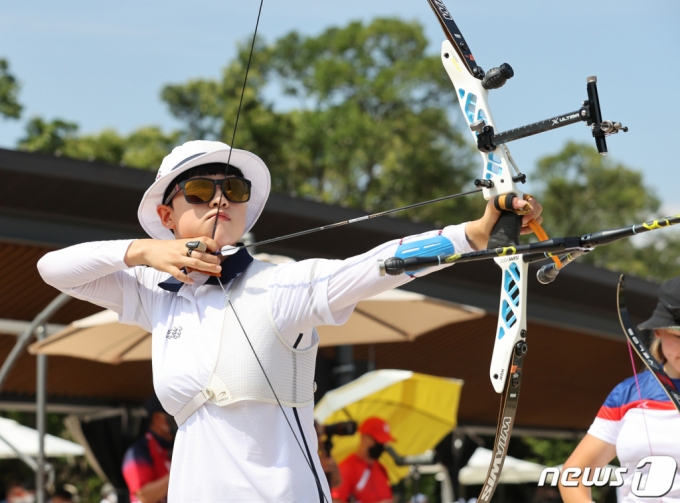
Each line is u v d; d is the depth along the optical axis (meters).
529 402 21.03
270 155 37.09
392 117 39.03
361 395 9.66
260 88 39.12
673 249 46.66
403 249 2.93
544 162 47.47
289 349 3.04
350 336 8.47
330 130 37.19
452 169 38.06
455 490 16.94
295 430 3.02
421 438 10.66
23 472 30.94
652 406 4.05
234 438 2.98
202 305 3.16
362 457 8.31
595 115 2.64
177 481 3.07
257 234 12.49
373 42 40.66
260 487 2.94
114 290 3.43
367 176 37.72
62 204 10.66
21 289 11.39
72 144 35.44
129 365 13.72
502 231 2.79
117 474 13.41
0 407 14.59
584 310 16.56
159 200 3.57
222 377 3.00
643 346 4.04
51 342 8.45
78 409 14.98
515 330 2.90
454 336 15.50
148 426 7.04
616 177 46.22
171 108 38.16
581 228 45.75
